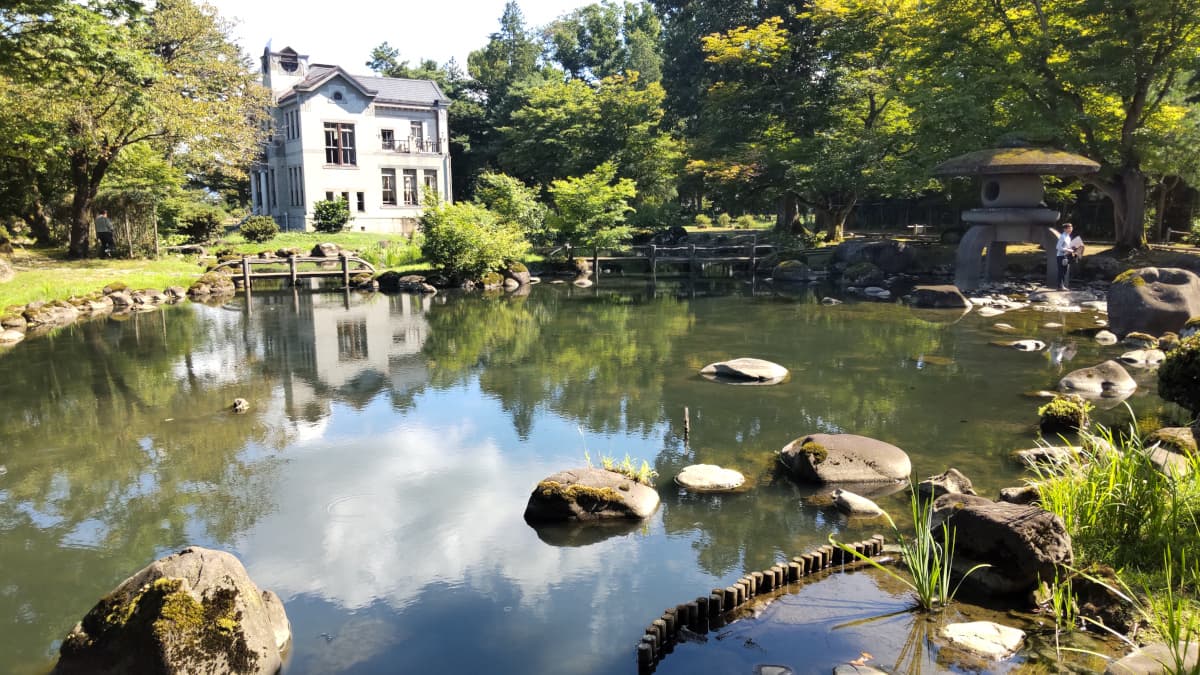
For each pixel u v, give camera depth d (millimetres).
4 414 10023
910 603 4895
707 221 50969
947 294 18453
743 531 6195
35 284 20016
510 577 5531
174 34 30609
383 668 4426
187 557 4305
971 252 20469
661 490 7109
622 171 37250
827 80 28641
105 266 24344
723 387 11117
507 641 4695
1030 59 20797
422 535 6266
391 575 5578
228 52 33062
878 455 7387
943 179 24875
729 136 30281
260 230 31703
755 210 32344
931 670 4125
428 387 11414
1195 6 17766
